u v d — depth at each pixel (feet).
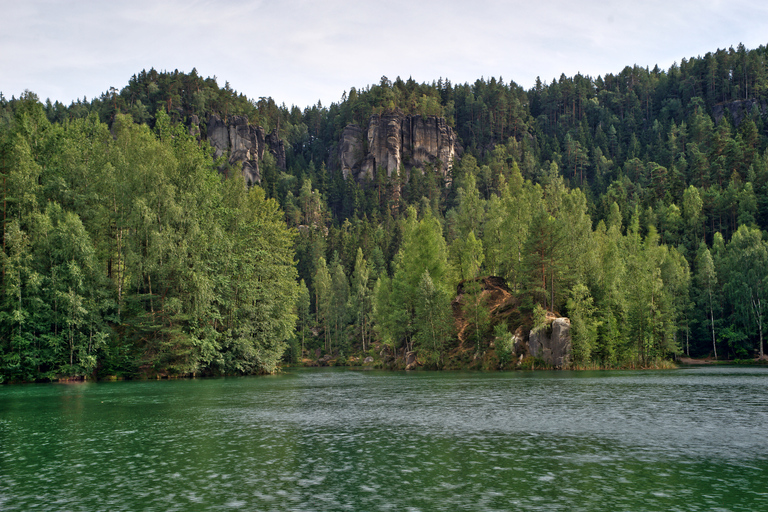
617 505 55.31
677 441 86.58
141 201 228.22
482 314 317.01
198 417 119.55
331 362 508.12
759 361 366.22
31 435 97.60
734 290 390.63
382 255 641.81
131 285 241.14
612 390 166.61
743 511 53.31
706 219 543.80
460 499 57.62
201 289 234.58
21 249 211.20
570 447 82.94
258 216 322.14
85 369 223.71
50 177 242.78
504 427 101.65
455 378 236.84
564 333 285.64
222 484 64.18
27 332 211.82
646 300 315.99
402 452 80.89
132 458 78.38
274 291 288.71
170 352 236.02
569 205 413.80
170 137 291.38
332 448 84.28
